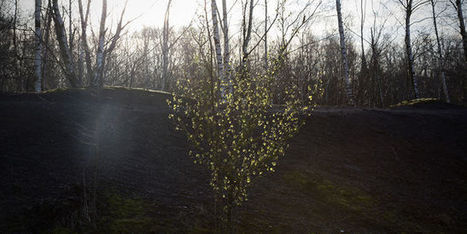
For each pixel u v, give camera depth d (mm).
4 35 17641
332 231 6422
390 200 8305
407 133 13547
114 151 8297
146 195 6359
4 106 10078
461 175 10445
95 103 12922
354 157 10898
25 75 18312
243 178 5270
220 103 5137
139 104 14164
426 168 10695
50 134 8461
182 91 5328
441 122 15266
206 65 5035
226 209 5355
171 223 5492
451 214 7988
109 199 5891
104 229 5027
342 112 15227
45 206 5246
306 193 8055
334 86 33281
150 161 8258
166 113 12133
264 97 5246
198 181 7629
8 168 6344
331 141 11961
